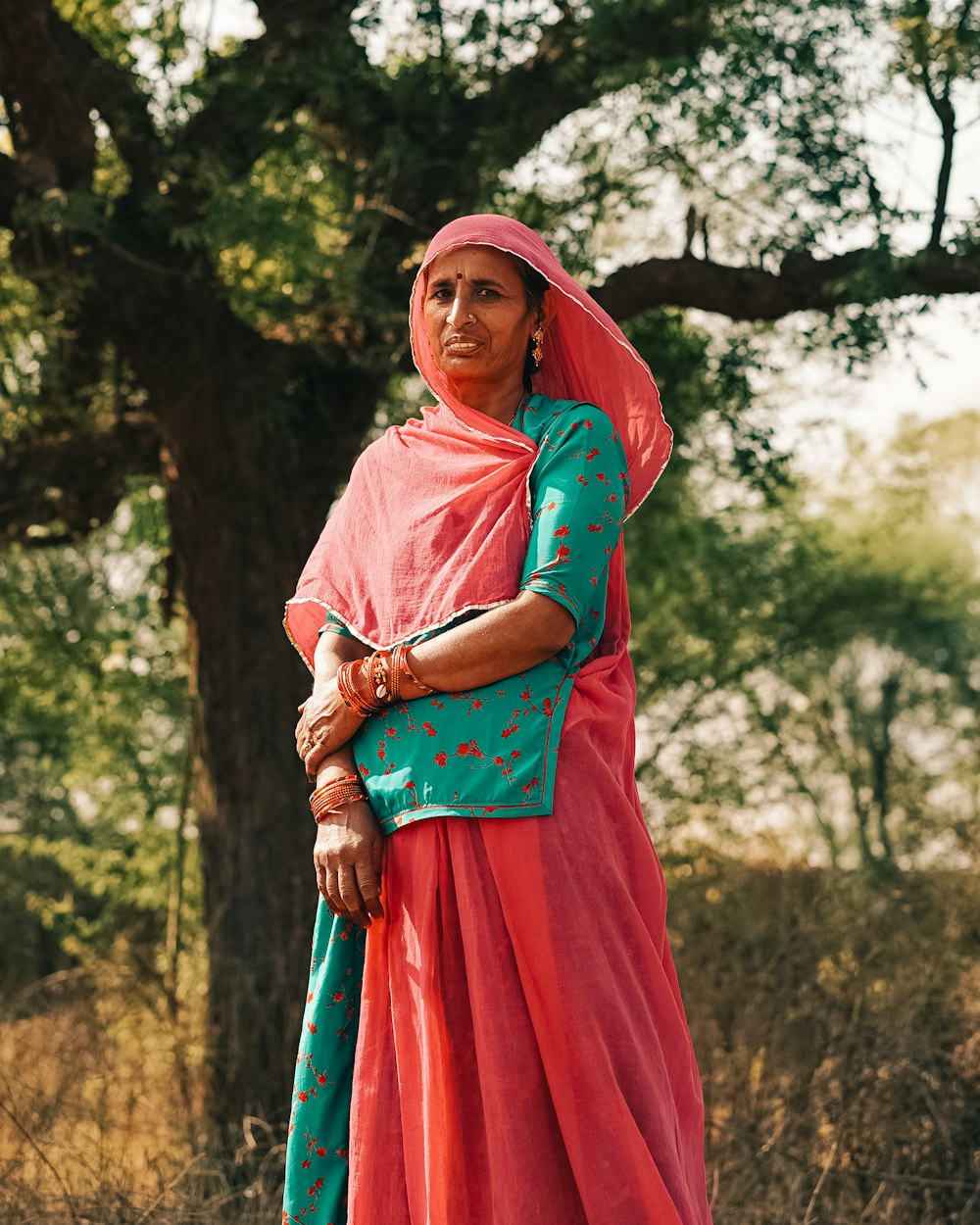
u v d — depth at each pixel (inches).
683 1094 82.5
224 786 273.4
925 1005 230.8
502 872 78.6
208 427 269.1
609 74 240.7
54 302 247.6
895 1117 199.6
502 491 83.0
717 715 541.6
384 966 82.3
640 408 91.7
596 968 77.9
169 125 259.1
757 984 240.1
